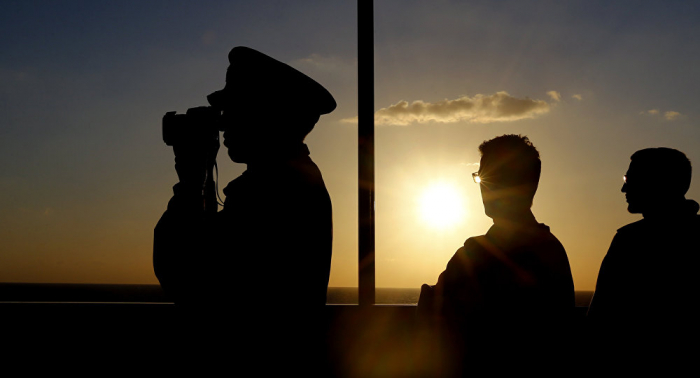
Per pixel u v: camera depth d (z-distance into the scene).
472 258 1.97
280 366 1.45
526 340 1.85
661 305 2.24
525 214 2.01
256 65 1.67
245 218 1.53
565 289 1.94
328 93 1.82
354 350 2.73
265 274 1.48
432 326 1.93
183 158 1.73
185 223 1.60
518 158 1.99
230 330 1.46
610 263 2.41
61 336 2.56
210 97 1.76
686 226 2.34
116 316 2.60
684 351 2.19
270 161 1.66
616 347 2.29
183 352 1.51
